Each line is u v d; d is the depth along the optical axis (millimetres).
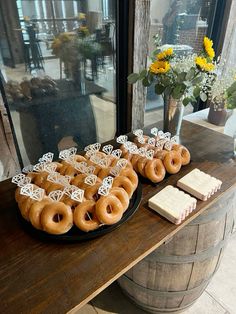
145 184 816
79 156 849
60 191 645
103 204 617
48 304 480
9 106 1123
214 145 1074
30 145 1269
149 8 1189
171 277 887
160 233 637
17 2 960
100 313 1106
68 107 1304
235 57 1659
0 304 481
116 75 1360
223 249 950
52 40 1100
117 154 859
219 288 1190
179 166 865
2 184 832
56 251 589
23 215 640
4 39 997
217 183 776
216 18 1632
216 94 962
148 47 1312
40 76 1146
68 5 1065
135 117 1466
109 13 1179
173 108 1056
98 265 555
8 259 571
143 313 1110
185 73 911
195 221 783
